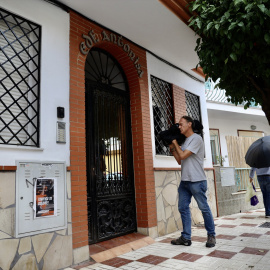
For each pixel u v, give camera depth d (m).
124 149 5.03
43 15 3.71
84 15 4.30
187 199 4.28
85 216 3.74
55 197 3.40
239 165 10.66
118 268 3.32
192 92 7.16
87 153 4.34
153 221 4.91
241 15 3.25
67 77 3.88
